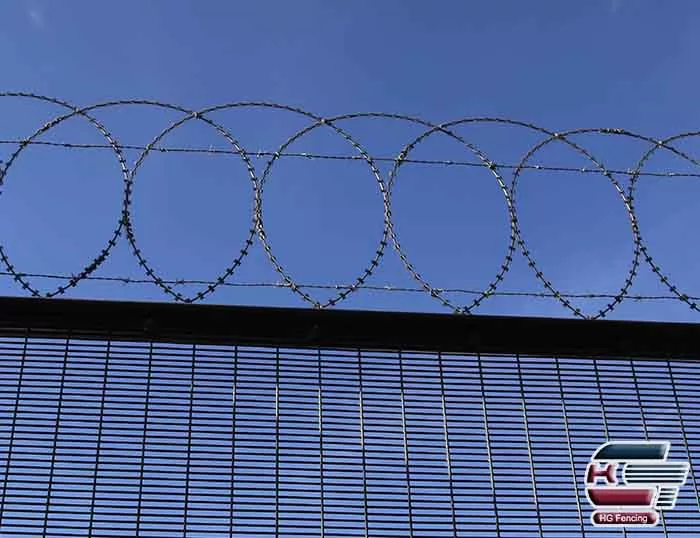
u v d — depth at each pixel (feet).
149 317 21.97
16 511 19.71
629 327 23.09
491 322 22.63
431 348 22.75
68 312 21.81
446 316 22.50
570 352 23.17
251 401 21.62
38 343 21.79
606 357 23.31
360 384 22.16
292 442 21.21
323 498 20.56
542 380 22.76
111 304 21.85
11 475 20.10
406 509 20.68
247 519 20.13
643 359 23.44
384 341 22.56
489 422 22.04
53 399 21.15
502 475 21.39
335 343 22.52
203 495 20.30
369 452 21.27
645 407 22.76
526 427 22.11
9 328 21.80
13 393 21.11
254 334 22.27
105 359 21.77
